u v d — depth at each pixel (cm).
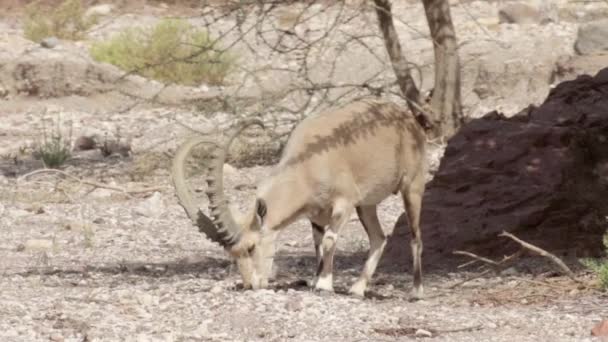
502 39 5206
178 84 4819
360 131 1794
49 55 4847
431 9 3397
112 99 4778
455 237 2133
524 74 4350
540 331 1561
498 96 4341
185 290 1839
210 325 1595
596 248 2059
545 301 1756
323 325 1590
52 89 4788
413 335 1547
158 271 2127
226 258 2275
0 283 1964
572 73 4328
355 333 1555
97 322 1609
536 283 1845
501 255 2094
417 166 1873
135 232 2608
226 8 2250
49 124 4416
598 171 2142
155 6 6341
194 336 1532
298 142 1780
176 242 2489
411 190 1866
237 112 2434
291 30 2175
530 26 5672
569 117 2220
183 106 2734
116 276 2052
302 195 1766
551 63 4375
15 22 6216
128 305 1720
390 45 3291
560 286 1831
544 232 2094
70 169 3506
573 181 2120
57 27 5791
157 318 1641
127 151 3850
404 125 1858
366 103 1850
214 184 1723
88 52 5216
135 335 1538
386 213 2784
